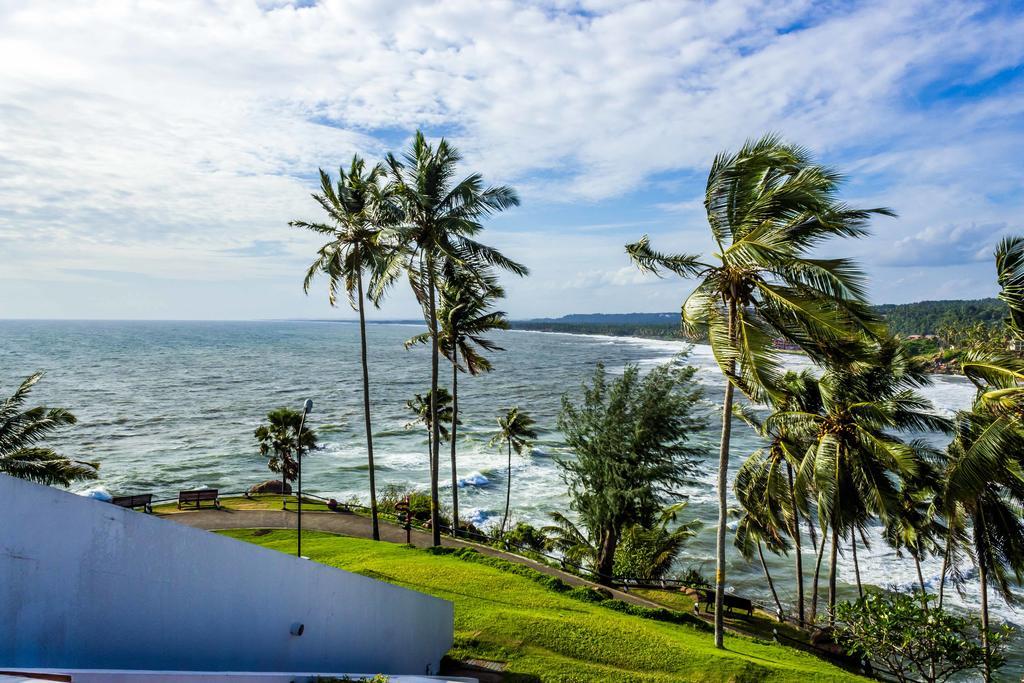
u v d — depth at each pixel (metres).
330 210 24.97
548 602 17.84
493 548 27.19
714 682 13.10
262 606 6.64
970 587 29.88
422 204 22.03
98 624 4.75
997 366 13.88
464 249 23.22
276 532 28.08
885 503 18.34
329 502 33.78
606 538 28.80
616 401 28.22
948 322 170.50
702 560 34.34
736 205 14.30
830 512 18.19
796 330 14.50
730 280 14.40
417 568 20.77
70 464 20.50
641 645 14.60
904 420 18.72
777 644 19.00
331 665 8.10
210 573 5.89
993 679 17.19
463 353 29.88
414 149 22.03
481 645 14.02
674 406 27.70
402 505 34.56
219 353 193.00
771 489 21.70
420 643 11.67
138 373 127.31
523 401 97.38
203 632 5.80
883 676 20.14
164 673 4.64
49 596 4.38
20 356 158.12
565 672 12.95
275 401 92.88
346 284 26.31
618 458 27.94
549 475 51.44
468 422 77.69
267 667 6.72
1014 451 13.80
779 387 13.59
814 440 19.97
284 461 32.53
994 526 16.44
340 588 8.35
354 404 91.69
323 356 190.12
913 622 16.34
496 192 22.45
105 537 4.82
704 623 18.61
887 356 19.14
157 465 53.50
